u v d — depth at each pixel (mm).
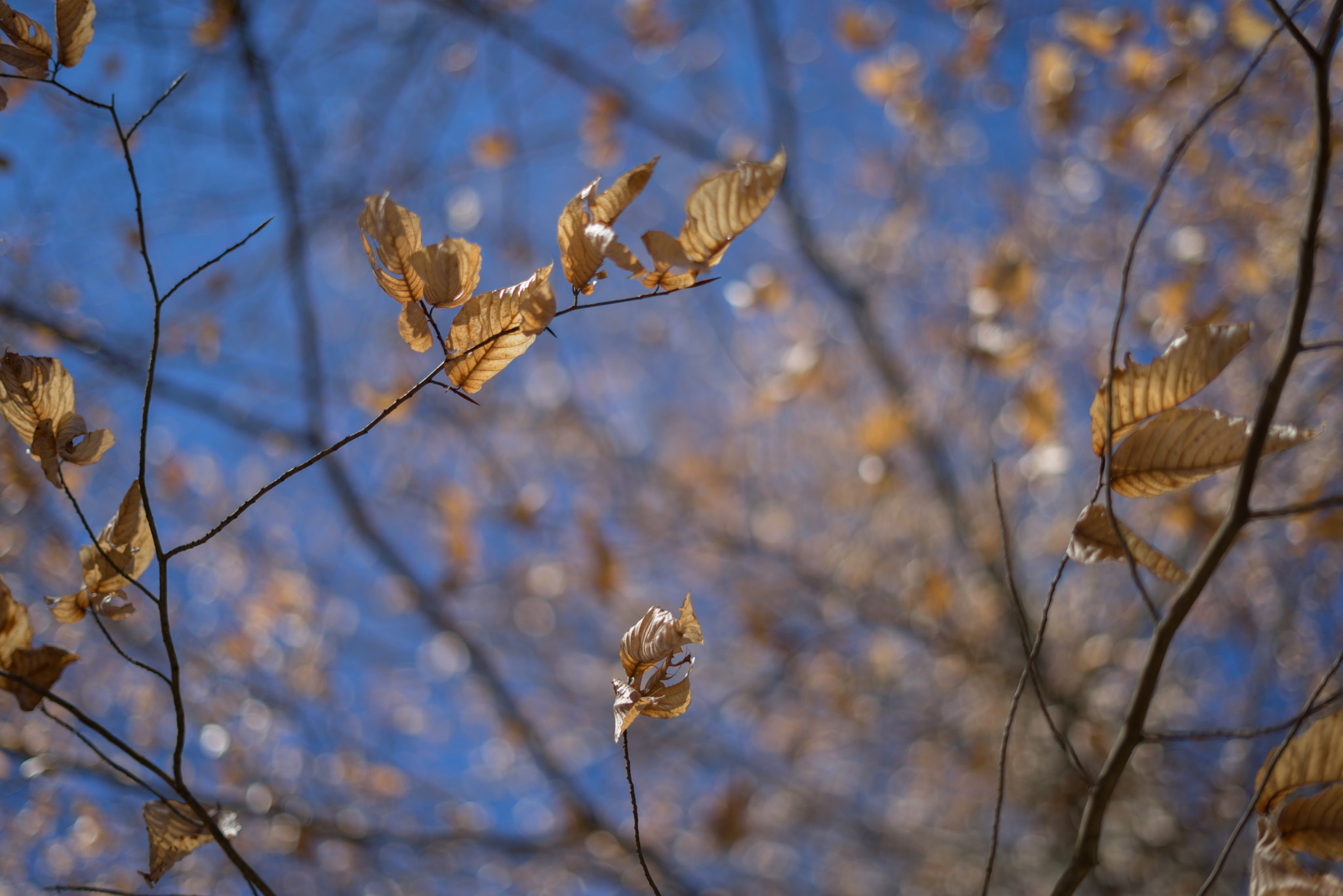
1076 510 6047
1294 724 1263
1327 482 3924
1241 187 3898
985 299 3699
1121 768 1293
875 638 6418
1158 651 1265
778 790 6852
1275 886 1199
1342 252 3693
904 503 6652
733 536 7070
